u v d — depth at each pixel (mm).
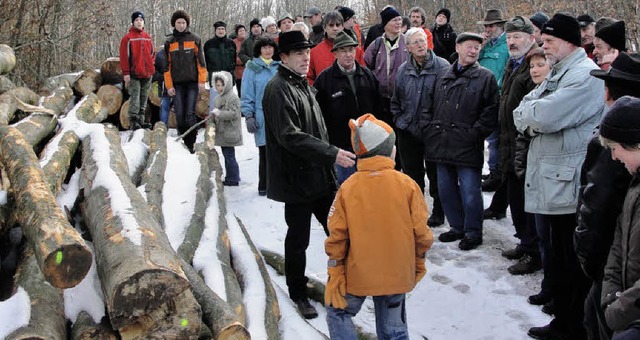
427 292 4898
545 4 17109
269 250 5520
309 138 4074
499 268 5211
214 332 3086
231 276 4309
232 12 41656
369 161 3453
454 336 4234
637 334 2191
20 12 11508
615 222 2859
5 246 4039
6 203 4152
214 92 8797
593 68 3975
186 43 8773
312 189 4332
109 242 3074
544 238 4422
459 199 5852
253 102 7148
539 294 4574
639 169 2479
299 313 4344
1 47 7582
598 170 2885
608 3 15164
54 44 11844
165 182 5887
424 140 5836
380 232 3381
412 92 5938
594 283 3062
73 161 5828
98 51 15688
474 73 5445
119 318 2717
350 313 3562
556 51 4070
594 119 4012
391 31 6520
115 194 3713
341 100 5438
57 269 2760
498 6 21016
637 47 14375
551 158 4102
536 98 4246
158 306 2736
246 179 8266
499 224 6262
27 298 2992
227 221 5750
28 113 6578
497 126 5480
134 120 9688
